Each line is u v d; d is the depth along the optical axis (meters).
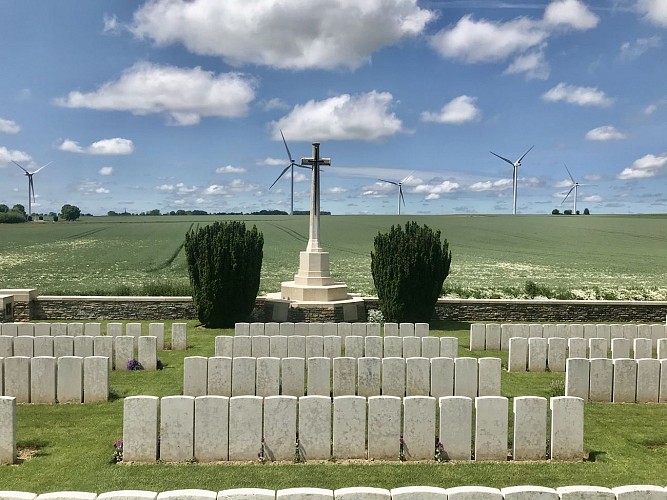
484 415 9.44
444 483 8.48
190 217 144.75
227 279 21.48
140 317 23.95
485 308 24.42
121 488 8.20
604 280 42.16
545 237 77.88
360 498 6.36
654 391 12.70
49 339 15.23
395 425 9.41
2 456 9.06
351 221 110.12
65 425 10.75
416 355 15.66
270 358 12.55
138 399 9.20
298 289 23.33
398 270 21.61
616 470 9.02
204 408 9.22
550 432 9.88
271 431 9.30
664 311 24.45
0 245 67.12
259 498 6.32
